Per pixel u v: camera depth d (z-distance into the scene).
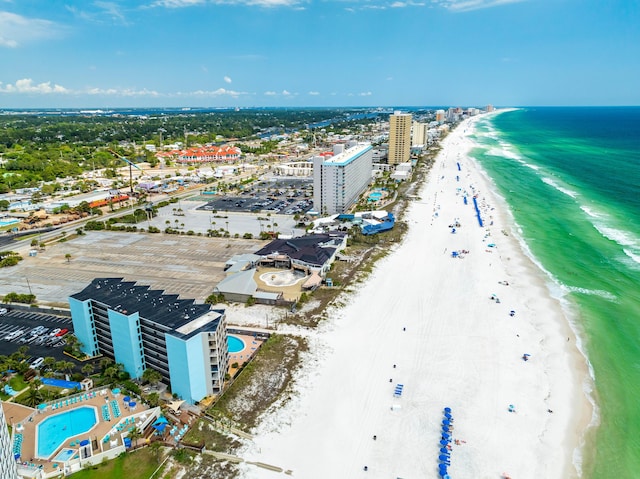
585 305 160.62
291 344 138.62
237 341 141.88
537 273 189.00
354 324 150.25
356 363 128.62
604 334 142.12
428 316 154.88
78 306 131.50
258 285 181.25
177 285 186.75
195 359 110.38
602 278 183.12
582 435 101.69
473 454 95.88
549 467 92.88
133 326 118.44
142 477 90.94
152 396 110.00
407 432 102.56
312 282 177.75
